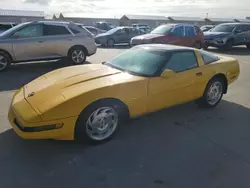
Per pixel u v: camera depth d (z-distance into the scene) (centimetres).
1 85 612
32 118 284
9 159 297
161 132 373
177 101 409
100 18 4834
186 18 5219
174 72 380
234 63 501
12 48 751
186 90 414
